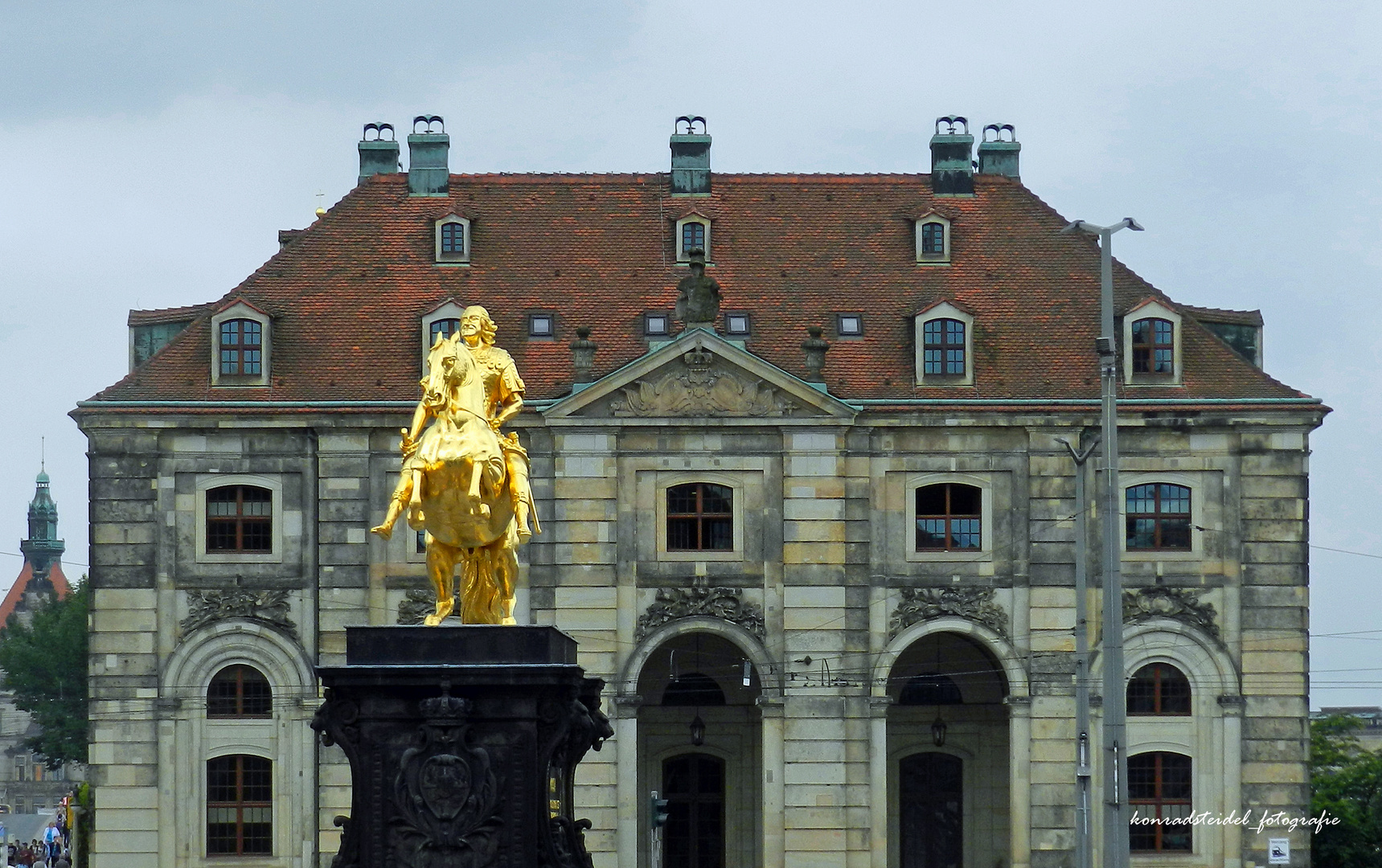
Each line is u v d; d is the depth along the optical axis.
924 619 154.50
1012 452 155.75
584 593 153.50
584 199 169.88
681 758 162.62
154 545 154.75
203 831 153.62
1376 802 187.50
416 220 167.00
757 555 154.25
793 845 152.38
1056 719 154.00
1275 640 155.25
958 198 170.12
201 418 154.25
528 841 76.00
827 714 153.38
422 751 76.19
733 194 171.00
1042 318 161.25
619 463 154.25
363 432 155.12
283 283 162.12
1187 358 158.62
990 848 161.38
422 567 154.75
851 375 157.50
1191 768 154.75
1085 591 128.62
